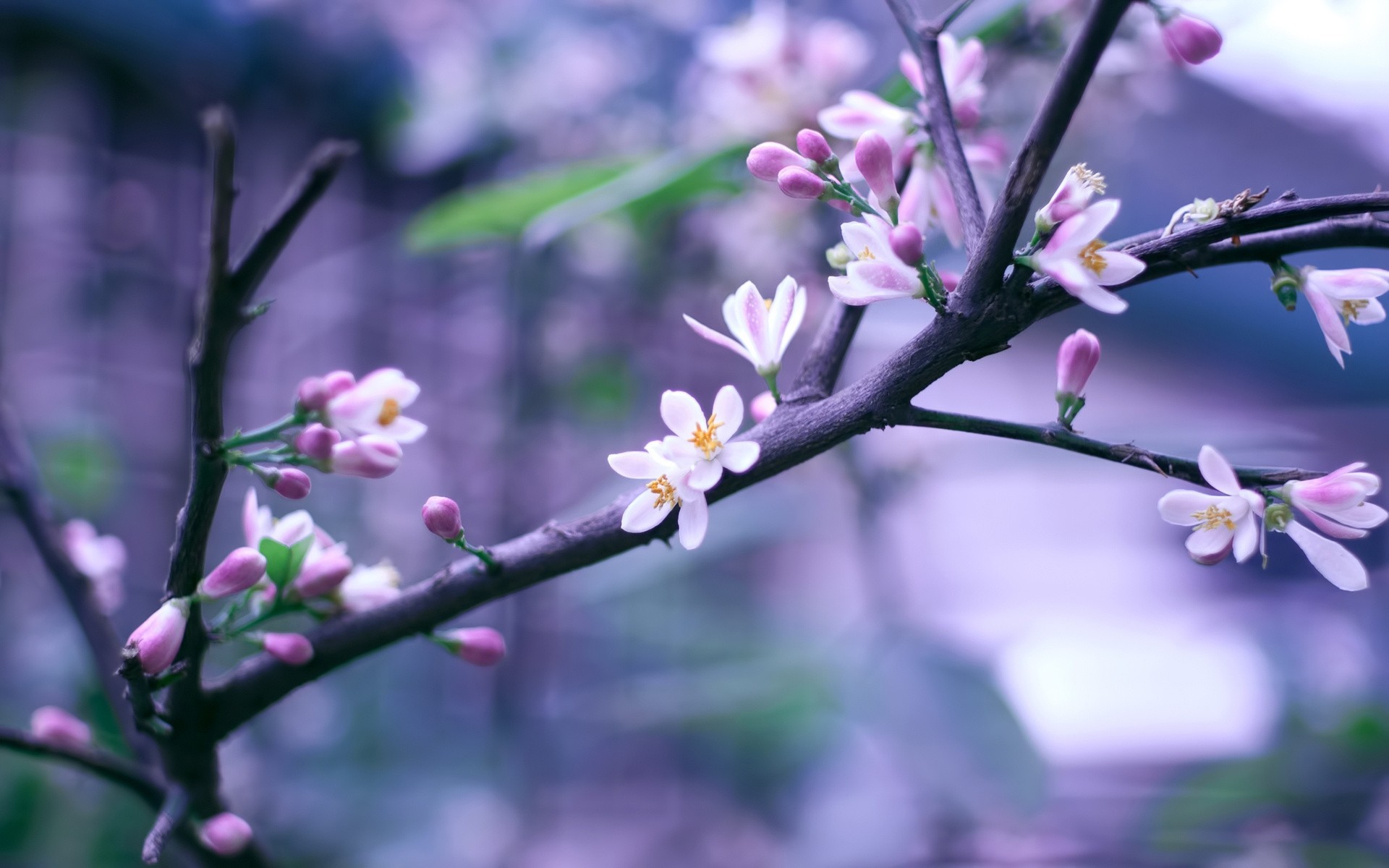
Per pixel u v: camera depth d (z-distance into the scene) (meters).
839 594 3.68
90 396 2.89
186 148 3.08
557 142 2.70
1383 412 2.13
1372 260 2.56
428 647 2.85
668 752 3.45
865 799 2.43
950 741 1.89
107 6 2.70
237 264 1.11
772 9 1.86
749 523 2.38
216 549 2.56
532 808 2.44
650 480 1.15
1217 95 3.28
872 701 1.98
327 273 3.30
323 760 2.43
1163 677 3.53
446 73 2.78
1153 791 2.34
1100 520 4.05
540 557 1.16
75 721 1.24
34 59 2.85
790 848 2.41
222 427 1.13
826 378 1.17
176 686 1.17
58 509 1.32
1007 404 3.75
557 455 2.87
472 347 3.35
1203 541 1.12
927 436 2.47
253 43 2.85
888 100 1.41
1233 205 1.13
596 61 2.66
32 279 2.85
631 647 3.08
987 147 1.35
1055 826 2.18
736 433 1.16
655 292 2.59
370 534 2.90
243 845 1.19
